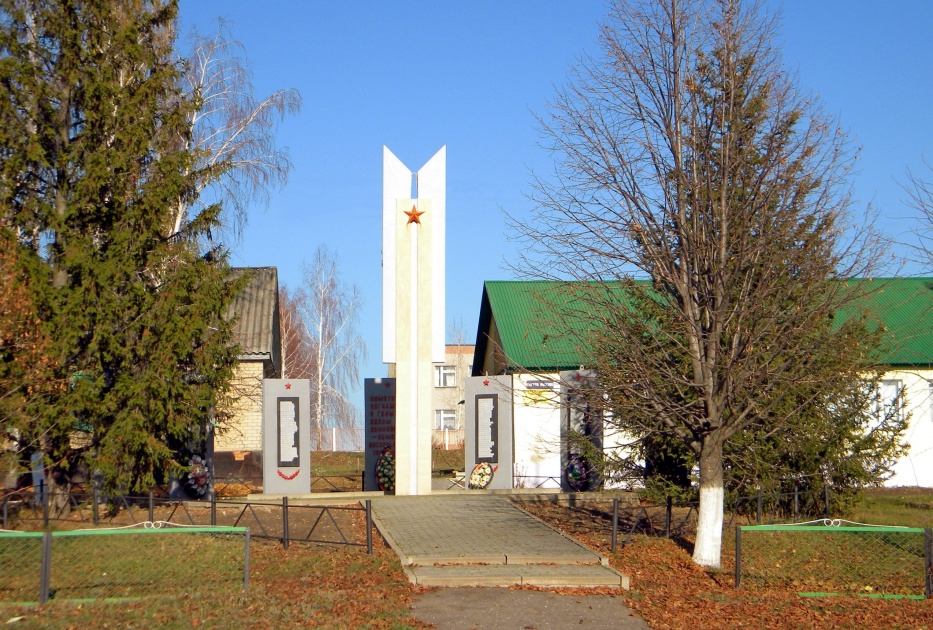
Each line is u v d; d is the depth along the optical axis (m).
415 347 20.34
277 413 19.88
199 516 16.73
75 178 16.12
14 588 10.11
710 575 12.18
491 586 11.09
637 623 9.48
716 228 12.23
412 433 20.16
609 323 12.69
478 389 21.22
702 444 12.80
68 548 12.10
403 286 20.47
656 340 12.70
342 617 9.20
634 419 13.62
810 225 12.05
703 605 10.35
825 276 11.88
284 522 13.27
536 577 11.27
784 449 15.52
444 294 20.56
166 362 15.77
